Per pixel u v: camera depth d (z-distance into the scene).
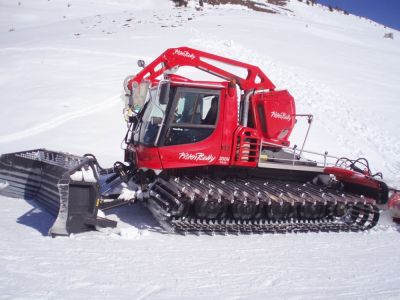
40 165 6.50
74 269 4.15
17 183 6.78
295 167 6.76
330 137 14.39
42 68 17.36
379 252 5.69
